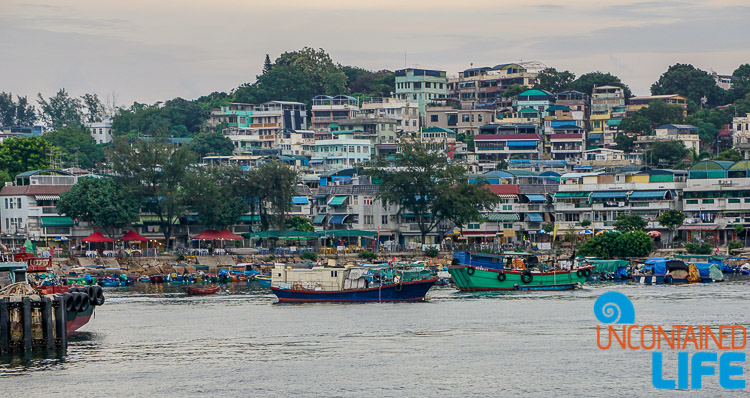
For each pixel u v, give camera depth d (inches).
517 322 4901.6
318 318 5167.3
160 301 6136.8
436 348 4224.9
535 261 6889.8
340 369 3846.0
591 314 5152.6
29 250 5615.2
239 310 5585.6
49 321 4079.7
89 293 4702.3
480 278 6441.9
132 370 3858.3
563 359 3971.5
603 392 3479.3
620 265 7485.2
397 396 3447.3
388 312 5369.1
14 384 3624.5
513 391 3491.6
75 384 3631.9
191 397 3467.0
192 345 4384.8
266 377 3732.8
